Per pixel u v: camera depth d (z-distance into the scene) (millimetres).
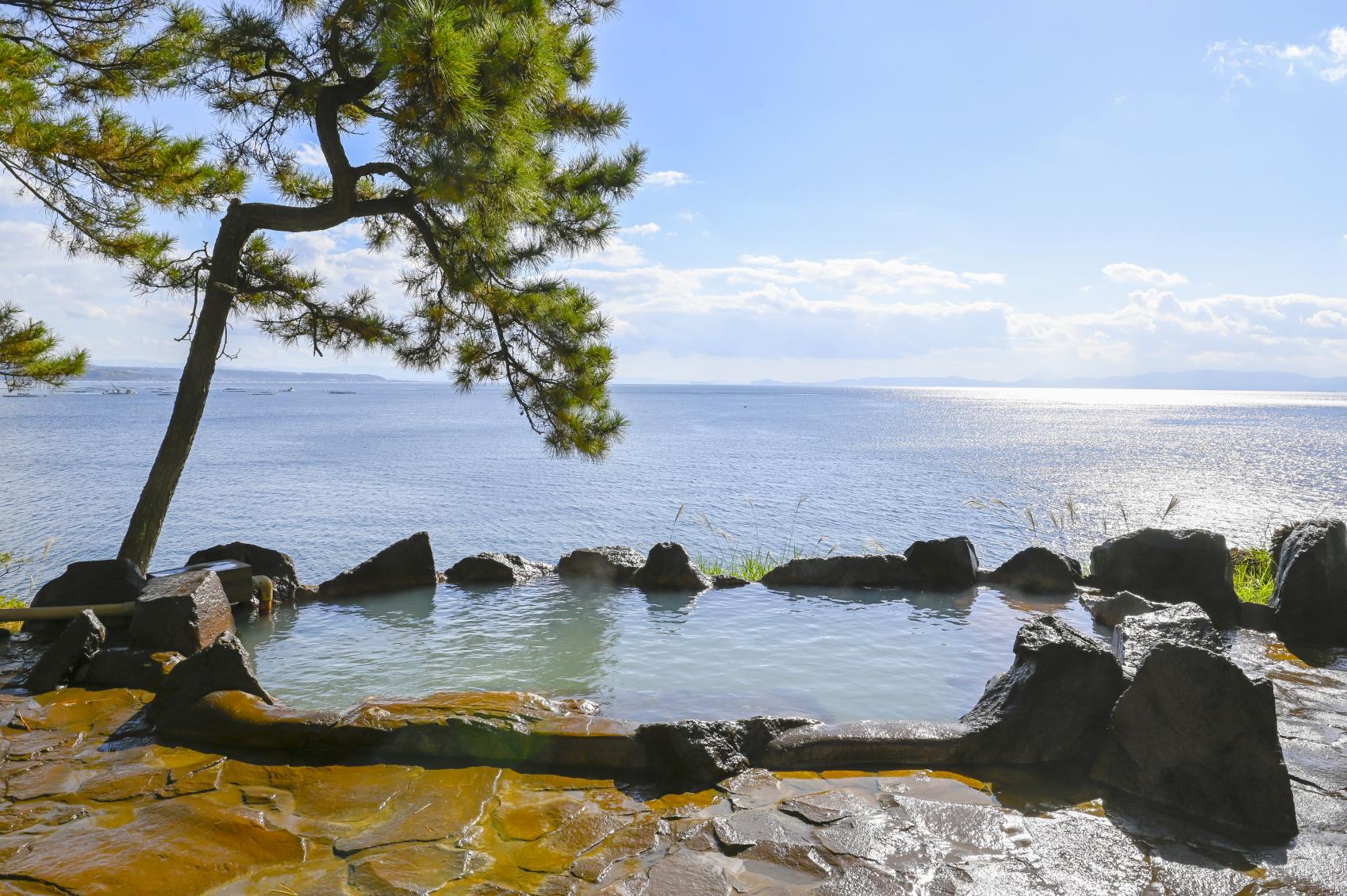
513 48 6980
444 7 6863
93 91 10328
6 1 9500
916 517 28797
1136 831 3775
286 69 9562
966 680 6066
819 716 5320
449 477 42438
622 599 8977
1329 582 7301
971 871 3371
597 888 3211
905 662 6535
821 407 185000
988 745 4656
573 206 10172
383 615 8266
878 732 4703
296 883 3240
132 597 7703
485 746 4652
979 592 9227
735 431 90125
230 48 9102
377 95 8781
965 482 40312
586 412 10758
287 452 57781
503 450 59906
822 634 7398
